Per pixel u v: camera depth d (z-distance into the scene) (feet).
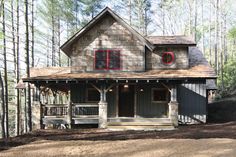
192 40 74.18
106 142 43.91
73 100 72.38
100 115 63.93
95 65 70.64
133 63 70.59
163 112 71.77
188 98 73.20
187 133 50.26
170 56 73.05
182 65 72.64
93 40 71.10
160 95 72.23
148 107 72.02
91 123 65.46
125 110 73.82
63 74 68.90
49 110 65.87
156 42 72.95
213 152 36.50
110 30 71.20
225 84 130.21
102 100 64.44
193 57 78.79
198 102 72.90
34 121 65.82
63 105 66.18
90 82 65.00
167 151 37.81
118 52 70.74
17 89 82.48
